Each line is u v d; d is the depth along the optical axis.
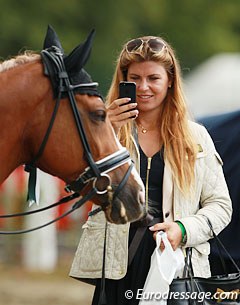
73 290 16.59
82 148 7.73
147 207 8.31
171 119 8.44
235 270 9.42
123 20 36.44
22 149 7.80
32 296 15.98
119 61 8.49
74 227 19.34
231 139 9.72
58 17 35.03
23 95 7.70
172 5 38.81
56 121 7.71
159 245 8.09
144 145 8.46
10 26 33.75
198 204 8.51
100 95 7.84
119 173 7.84
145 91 8.34
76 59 7.74
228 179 9.63
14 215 7.89
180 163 8.32
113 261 8.22
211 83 27.08
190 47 39.34
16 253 19.20
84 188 7.84
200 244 8.38
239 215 9.52
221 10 39.88
